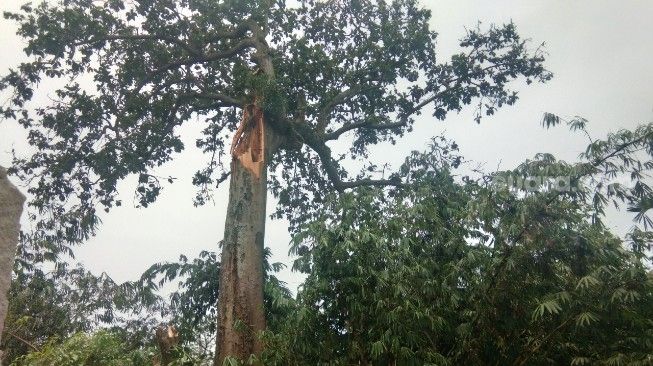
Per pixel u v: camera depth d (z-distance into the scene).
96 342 10.01
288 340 7.63
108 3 14.44
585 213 7.12
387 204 8.80
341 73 15.19
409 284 7.41
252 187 11.85
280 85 12.77
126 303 14.55
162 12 14.78
